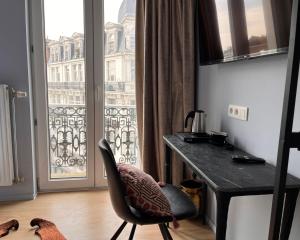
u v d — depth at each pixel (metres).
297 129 1.33
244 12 1.64
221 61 2.01
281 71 1.46
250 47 1.61
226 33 1.90
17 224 2.29
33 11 2.74
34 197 2.86
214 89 2.30
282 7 1.30
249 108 1.77
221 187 1.20
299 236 1.33
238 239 1.89
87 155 3.04
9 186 2.79
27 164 2.80
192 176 2.66
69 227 2.32
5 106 2.58
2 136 2.61
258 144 1.68
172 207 1.64
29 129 2.75
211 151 1.81
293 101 0.88
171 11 2.58
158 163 2.75
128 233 2.25
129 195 1.50
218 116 2.24
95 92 2.95
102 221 2.43
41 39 2.79
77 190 3.07
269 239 0.99
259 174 1.38
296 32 0.84
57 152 3.04
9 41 2.60
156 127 2.71
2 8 2.54
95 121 3.00
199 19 2.37
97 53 2.89
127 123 3.09
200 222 2.45
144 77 2.66
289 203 1.26
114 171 1.42
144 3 2.63
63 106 2.96
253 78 1.72
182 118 2.69
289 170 1.40
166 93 2.65
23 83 2.68
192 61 2.60
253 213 1.70
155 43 2.61
